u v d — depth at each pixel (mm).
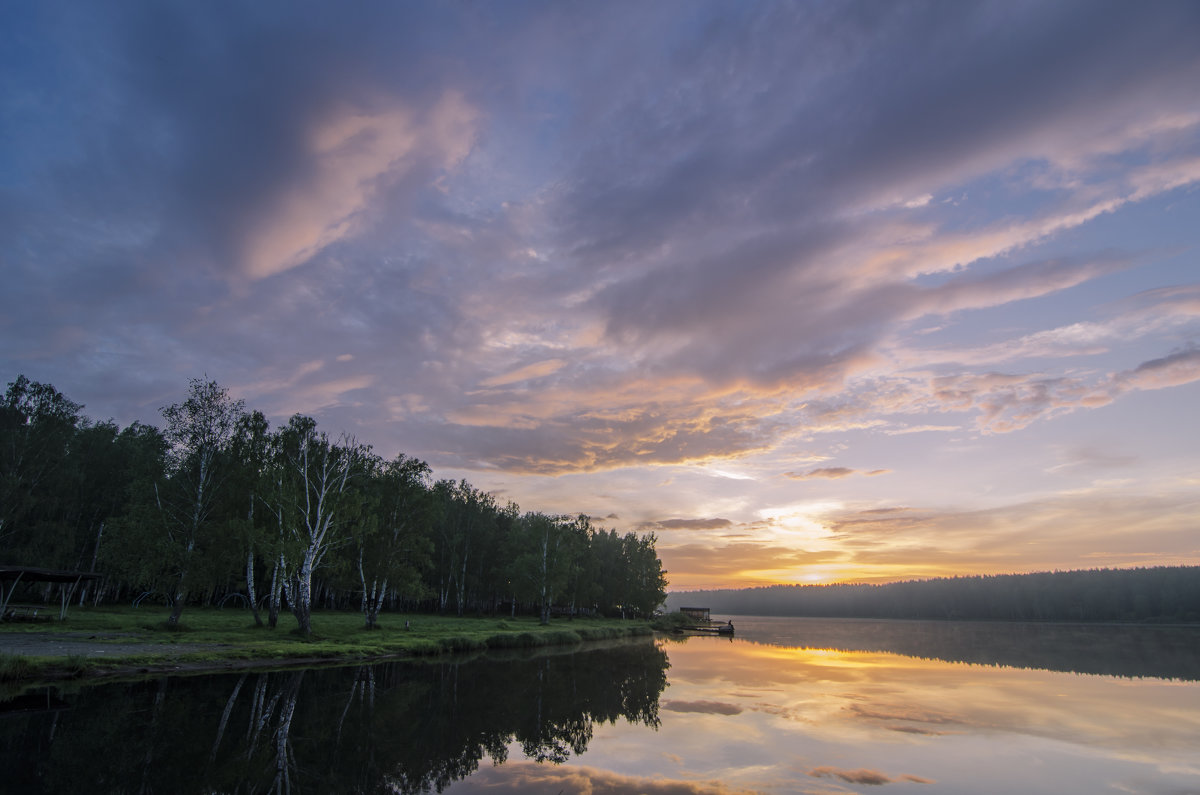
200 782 11828
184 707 18125
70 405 52219
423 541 51750
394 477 52250
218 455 41594
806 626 132000
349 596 83062
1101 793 12945
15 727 15008
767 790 12984
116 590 63875
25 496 47375
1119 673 37188
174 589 40719
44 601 57281
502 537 91125
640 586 104125
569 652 46375
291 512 39250
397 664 32281
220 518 41719
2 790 10719
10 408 48812
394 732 17125
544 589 73188
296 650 31297
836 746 17125
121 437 66562
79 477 54281
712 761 15430
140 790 11172
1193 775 14312
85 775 11781
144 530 37875
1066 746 17266
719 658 46781
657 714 22016
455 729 18109
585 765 14867
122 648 27875
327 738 15883
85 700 18438
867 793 12836
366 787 12273
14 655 21578
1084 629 112688
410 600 91250
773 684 31109
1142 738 18422
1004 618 182250
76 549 57188
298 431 44750
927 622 163750
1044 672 37750
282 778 12406
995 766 15055
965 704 24828
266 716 17703
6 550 47094
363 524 43062
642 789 12953
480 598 90062
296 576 40250
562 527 79062
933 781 13750
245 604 76688
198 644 31234
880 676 35188
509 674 31172
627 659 42562
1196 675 36125
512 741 17156
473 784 12953
